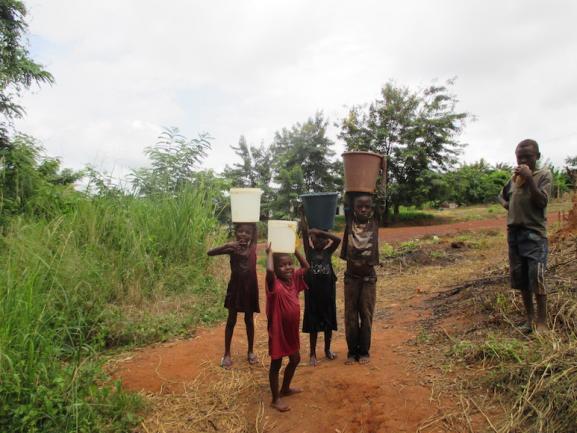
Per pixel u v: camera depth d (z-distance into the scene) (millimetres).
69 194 8484
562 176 27859
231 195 4945
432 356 4527
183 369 4762
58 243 6469
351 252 4625
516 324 4688
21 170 8883
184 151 9258
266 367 4859
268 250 3959
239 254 4879
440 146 24562
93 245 6883
